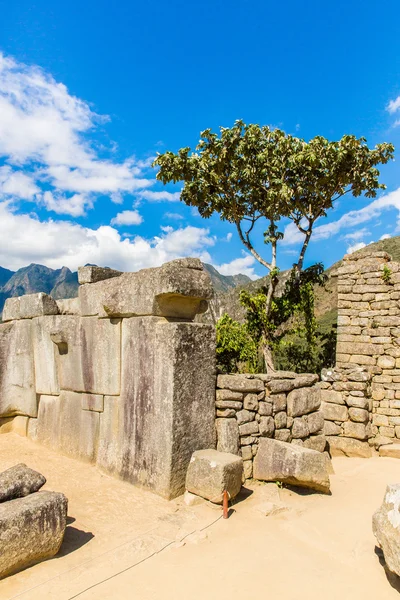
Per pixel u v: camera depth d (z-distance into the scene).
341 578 3.44
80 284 6.49
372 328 10.09
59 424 6.72
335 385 8.73
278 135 11.84
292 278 12.92
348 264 10.66
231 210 13.21
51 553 3.61
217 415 5.61
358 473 6.85
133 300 5.52
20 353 7.54
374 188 12.22
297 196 12.39
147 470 5.20
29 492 3.85
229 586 3.31
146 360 5.36
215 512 4.62
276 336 12.62
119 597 3.16
